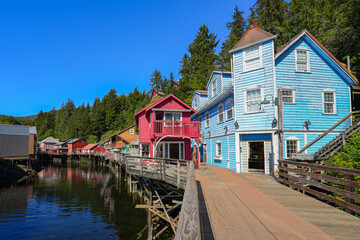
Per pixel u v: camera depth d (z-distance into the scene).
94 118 90.62
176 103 19.30
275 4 30.86
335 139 12.61
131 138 47.09
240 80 14.70
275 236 4.14
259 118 13.66
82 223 13.30
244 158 14.22
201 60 46.47
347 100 14.70
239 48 14.69
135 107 86.12
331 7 25.78
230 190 8.38
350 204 5.64
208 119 22.22
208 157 21.59
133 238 10.74
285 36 28.70
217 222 4.86
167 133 17.11
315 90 14.17
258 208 5.99
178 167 10.18
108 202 18.22
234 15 47.47
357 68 19.16
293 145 13.34
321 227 4.69
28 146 43.41
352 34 19.88
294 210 5.89
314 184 7.53
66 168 49.81
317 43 14.20
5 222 13.57
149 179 14.45
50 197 20.36
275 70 13.56
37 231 12.12
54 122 128.50
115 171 36.09
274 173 12.57
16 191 23.19
